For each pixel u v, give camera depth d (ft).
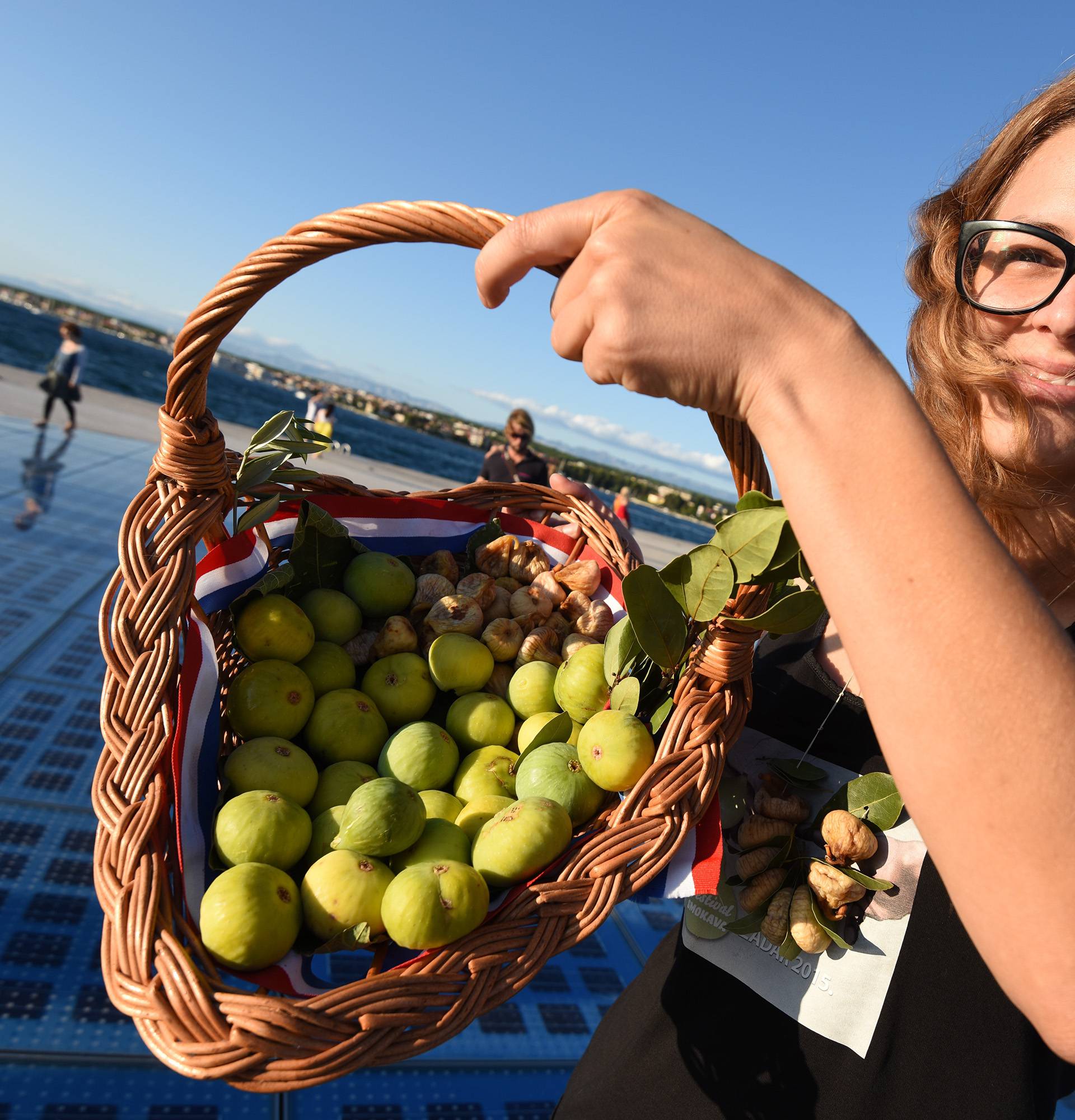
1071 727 1.40
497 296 2.12
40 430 28.66
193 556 3.81
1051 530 3.17
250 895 2.97
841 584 1.54
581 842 3.42
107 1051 5.75
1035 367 2.92
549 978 7.64
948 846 1.47
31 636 11.62
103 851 3.01
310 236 3.08
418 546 5.46
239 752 3.81
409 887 2.98
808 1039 3.18
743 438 3.05
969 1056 2.91
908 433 1.58
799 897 3.23
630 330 1.70
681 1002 3.62
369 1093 5.99
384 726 4.46
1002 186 3.20
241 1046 2.45
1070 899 1.36
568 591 5.45
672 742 3.42
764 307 1.66
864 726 3.52
